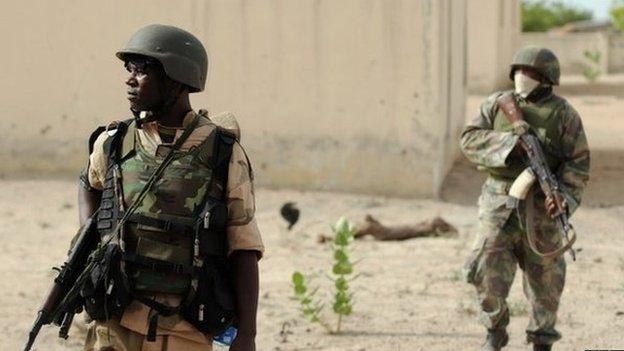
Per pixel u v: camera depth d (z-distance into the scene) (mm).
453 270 14711
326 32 20969
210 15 21422
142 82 5805
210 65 21453
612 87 51969
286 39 21172
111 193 5809
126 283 5652
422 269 14828
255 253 5875
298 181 21297
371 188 20953
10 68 22219
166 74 5766
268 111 21344
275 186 21375
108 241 5719
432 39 20484
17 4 22078
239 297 5828
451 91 23391
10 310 12414
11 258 15461
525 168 9773
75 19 21953
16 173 22375
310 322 11953
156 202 5715
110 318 5699
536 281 9805
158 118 5887
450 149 23266
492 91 45219
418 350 10875
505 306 9789
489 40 45062
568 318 12117
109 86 21953
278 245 16594
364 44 20797
